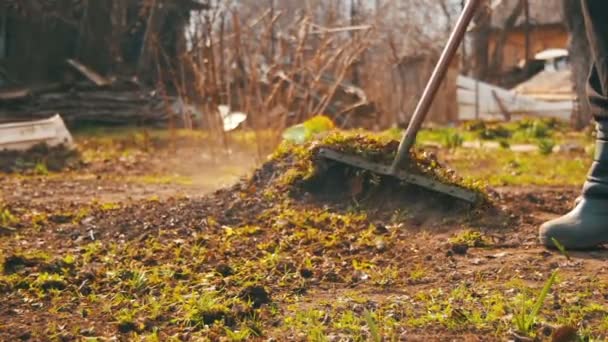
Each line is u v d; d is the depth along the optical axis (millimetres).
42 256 4797
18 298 4090
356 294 4059
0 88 22781
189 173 11352
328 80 16734
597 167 4809
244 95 13695
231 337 3451
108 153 14211
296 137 7895
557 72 38375
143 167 12156
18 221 6043
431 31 28828
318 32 12789
